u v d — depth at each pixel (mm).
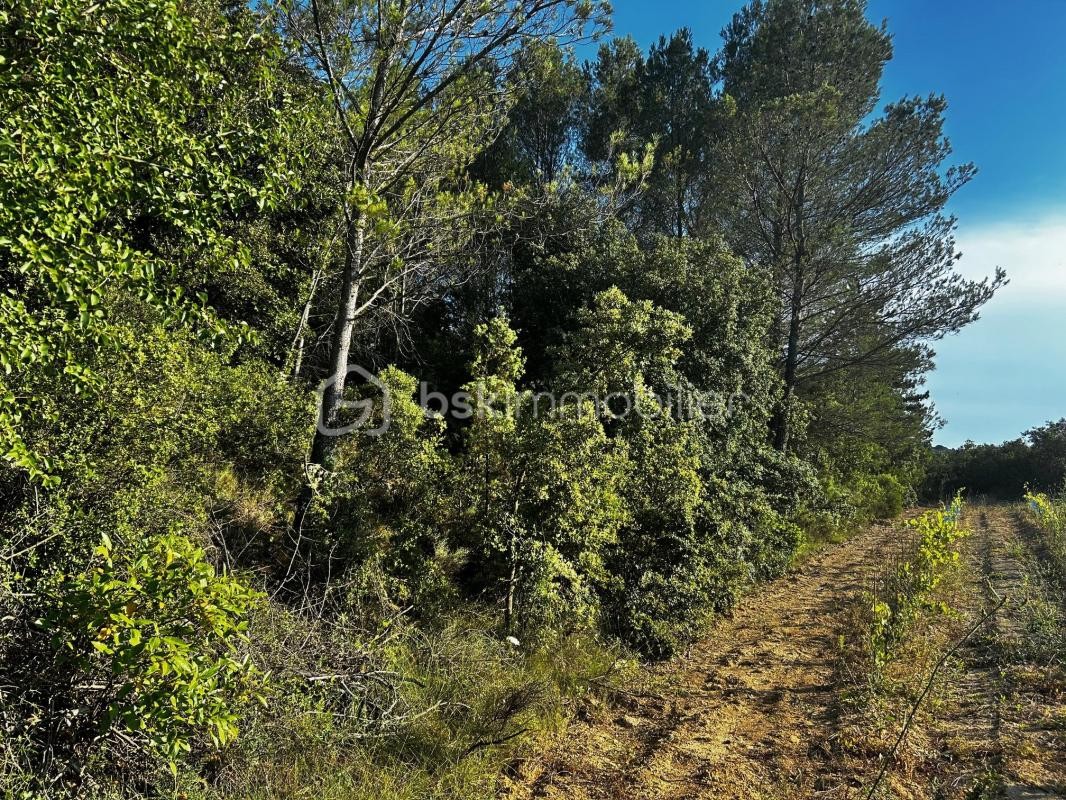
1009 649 6055
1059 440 32281
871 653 6062
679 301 12156
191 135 4059
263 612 4520
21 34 3180
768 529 11273
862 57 18703
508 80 7066
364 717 4434
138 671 2875
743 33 22531
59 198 3146
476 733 4707
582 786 4242
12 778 2846
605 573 7051
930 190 16547
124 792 3285
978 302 16047
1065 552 9734
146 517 4434
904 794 3934
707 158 20234
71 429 4035
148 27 3562
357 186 5797
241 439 6594
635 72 21828
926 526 7605
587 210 14133
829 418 20344
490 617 6406
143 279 3586
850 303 17594
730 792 4121
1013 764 4086
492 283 14352
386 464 6594
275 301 9711
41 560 3756
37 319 3422
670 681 6340
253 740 3779
